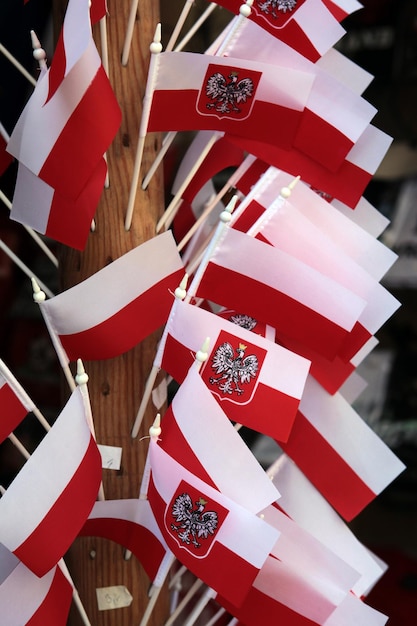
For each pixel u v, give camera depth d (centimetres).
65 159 83
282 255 93
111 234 100
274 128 97
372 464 107
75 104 81
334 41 101
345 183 104
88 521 98
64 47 81
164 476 89
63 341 93
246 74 92
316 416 108
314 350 97
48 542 85
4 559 93
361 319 99
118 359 102
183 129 95
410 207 257
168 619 111
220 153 115
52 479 84
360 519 288
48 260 240
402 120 257
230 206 92
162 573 98
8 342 241
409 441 275
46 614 91
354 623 96
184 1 152
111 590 106
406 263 253
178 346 94
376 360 281
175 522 88
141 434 104
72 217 90
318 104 97
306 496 110
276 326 97
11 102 125
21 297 239
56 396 238
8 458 226
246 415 93
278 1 100
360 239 102
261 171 109
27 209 92
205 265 95
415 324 284
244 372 92
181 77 91
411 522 283
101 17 87
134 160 99
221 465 87
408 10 249
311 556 98
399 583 223
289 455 110
